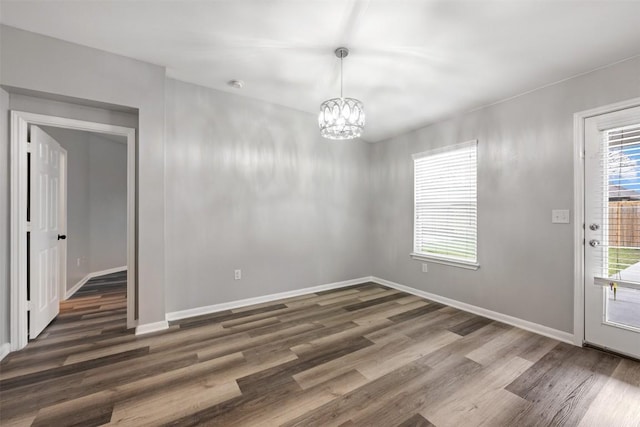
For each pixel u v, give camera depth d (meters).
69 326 2.67
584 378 1.87
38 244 2.46
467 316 3.01
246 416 1.52
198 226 2.97
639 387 1.78
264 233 3.43
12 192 2.16
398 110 3.27
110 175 5.00
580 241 2.34
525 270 2.70
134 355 2.13
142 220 2.48
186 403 1.61
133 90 2.40
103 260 4.87
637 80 2.09
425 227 3.75
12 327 2.17
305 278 3.81
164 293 2.60
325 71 2.53
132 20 1.88
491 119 3.03
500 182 2.92
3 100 2.07
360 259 4.42
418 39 2.02
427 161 3.74
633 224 2.11
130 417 1.50
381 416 1.53
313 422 1.48
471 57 2.21
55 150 2.85
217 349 2.24
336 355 2.16
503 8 1.68
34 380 1.81
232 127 3.16
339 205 4.16
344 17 1.80
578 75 2.39
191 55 2.33
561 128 2.48
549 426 1.47
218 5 1.72
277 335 2.51
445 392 1.73
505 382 1.83
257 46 2.17
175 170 2.83
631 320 2.12
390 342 2.39
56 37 2.10
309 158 3.81
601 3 1.62
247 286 3.30
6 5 1.74
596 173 2.28
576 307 2.35
